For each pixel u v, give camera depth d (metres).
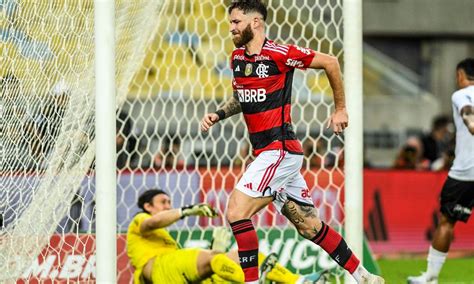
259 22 16.27
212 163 32.19
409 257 35.47
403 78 65.81
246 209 16.22
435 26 73.25
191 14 27.02
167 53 29.03
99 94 17.17
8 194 20.11
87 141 18.75
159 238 23.23
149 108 31.14
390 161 58.62
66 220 21.41
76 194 19.31
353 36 19.27
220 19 29.88
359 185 19.16
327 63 16.09
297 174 16.92
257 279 16.25
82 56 18.75
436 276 23.75
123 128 26.00
